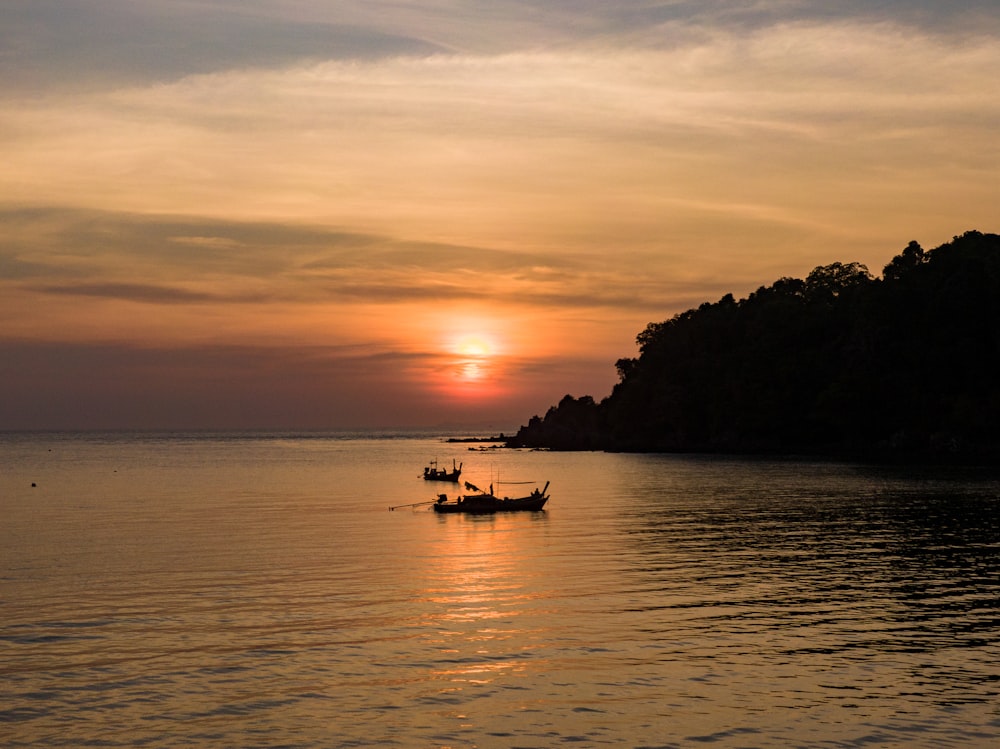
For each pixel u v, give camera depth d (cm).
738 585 4516
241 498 9894
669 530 6781
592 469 15688
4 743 2509
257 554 5584
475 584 4572
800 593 4312
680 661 3206
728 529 6812
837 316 19912
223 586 4519
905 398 16850
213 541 6203
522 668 3131
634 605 4066
